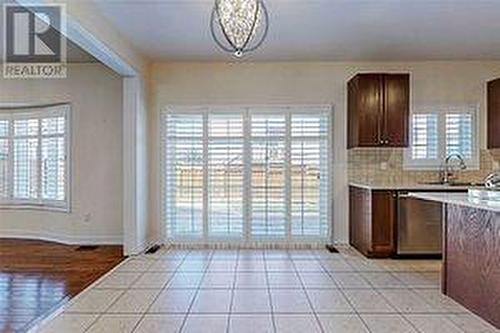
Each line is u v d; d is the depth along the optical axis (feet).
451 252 14.26
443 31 17.98
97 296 14.49
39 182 25.54
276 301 13.96
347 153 22.70
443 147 22.59
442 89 22.63
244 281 16.25
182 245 22.68
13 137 26.09
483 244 12.42
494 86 21.80
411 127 22.52
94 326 11.86
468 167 22.57
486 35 18.51
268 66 22.76
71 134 24.18
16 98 24.71
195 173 22.72
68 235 24.29
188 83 22.81
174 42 19.19
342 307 13.39
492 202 11.53
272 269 18.04
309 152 22.61
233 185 22.65
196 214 22.70
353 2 14.80
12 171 26.07
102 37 15.80
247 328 11.69
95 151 24.02
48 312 13.08
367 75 20.85
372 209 19.84
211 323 12.05
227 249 22.11
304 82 22.72
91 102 24.03
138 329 11.63
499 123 21.35
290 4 14.90
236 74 22.79
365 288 15.39
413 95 22.62
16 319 12.51
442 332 11.45
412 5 15.16
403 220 19.83
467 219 13.26
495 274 11.85
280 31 17.76
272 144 22.65
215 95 22.79
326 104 22.68
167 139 22.76
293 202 22.56
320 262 19.26
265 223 22.56
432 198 13.70
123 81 21.25
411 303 13.78
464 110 22.66
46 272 17.79
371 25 17.17
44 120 25.43
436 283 16.02
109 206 23.97
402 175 22.58
